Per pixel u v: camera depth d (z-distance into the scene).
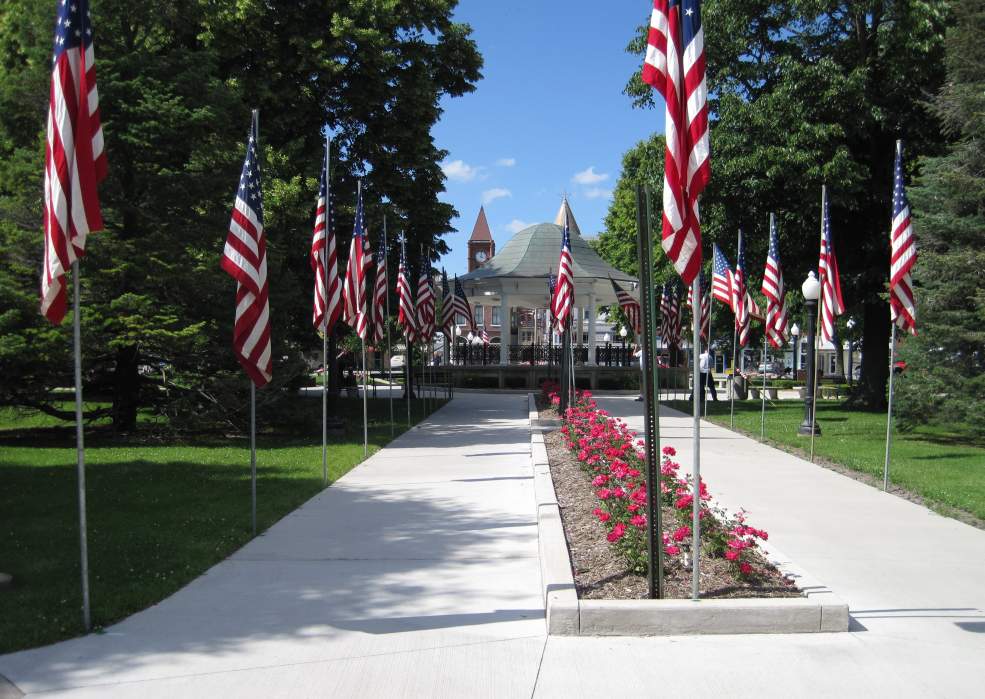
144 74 16.09
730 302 21.48
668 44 5.75
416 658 4.93
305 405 19.62
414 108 23.25
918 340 17.64
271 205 17.58
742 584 5.96
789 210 24.02
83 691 4.45
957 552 7.52
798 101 22.23
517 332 74.44
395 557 7.39
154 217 16.38
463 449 15.75
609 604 5.33
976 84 17.22
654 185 25.72
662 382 39.56
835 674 4.66
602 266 40.84
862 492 10.77
